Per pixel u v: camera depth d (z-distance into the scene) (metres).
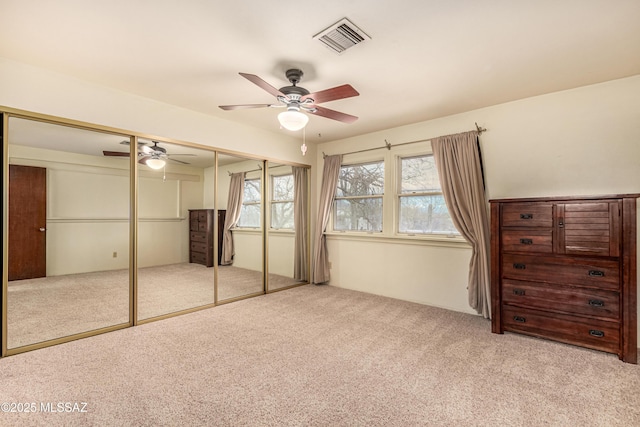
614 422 1.59
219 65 2.39
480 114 3.35
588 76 2.56
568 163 2.85
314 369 2.15
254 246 4.57
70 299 3.62
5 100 2.30
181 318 3.23
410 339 2.68
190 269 4.48
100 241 3.88
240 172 4.47
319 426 1.56
